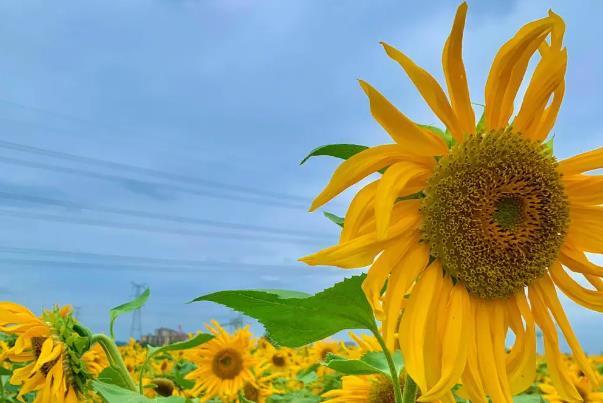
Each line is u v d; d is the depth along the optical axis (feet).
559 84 1.80
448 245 1.75
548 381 4.51
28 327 2.59
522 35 1.69
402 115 1.63
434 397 1.56
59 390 2.52
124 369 2.59
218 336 4.54
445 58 1.68
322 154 1.80
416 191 1.75
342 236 1.61
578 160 1.90
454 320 1.69
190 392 4.44
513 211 1.85
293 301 1.67
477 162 1.78
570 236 1.91
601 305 1.86
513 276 1.80
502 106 1.82
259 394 4.75
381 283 1.61
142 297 2.80
